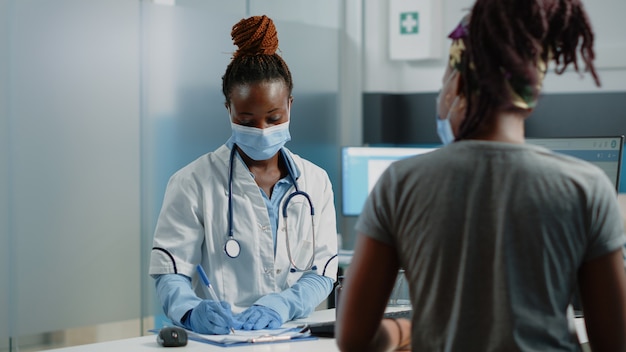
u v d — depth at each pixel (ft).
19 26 11.31
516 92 3.90
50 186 11.71
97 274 12.21
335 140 15.05
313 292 7.19
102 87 12.14
